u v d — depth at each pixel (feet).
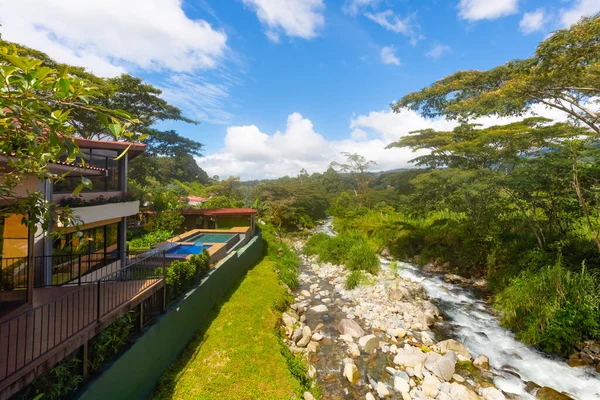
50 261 26.58
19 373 12.35
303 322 39.78
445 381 27.63
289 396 22.26
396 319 40.04
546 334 32.58
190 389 22.27
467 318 41.32
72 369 16.33
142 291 22.68
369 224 95.30
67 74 7.48
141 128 84.89
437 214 80.59
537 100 36.35
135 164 91.09
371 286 52.29
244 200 146.82
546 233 48.85
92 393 16.20
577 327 31.63
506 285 45.88
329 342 34.76
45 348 15.08
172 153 108.99
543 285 35.42
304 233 112.68
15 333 16.71
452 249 65.10
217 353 26.91
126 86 78.23
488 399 25.26
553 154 43.50
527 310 36.42
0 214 12.68
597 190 37.17
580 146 40.45
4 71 6.66
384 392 25.98
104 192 36.24
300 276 60.80
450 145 61.11
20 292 20.95
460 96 44.86
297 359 28.58
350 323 37.86
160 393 21.85
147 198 82.12
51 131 7.77
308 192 142.61
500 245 53.01
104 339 18.40
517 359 31.12
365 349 33.04
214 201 109.09
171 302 27.96
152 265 31.09
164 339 24.47
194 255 35.60
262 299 39.70
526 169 45.27
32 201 12.00
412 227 77.66
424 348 33.09
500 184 47.09
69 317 18.58
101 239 34.12
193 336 29.89
